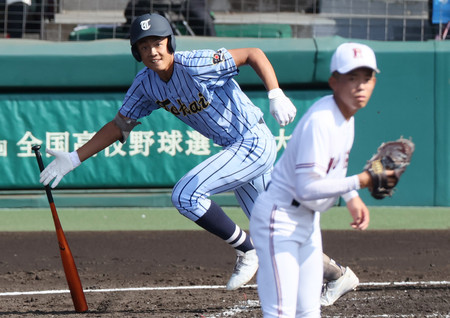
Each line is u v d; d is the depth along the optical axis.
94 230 30.98
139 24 15.54
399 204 35.72
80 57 35.00
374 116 35.12
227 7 42.34
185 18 38.84
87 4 42.12
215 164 17.03
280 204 11.60
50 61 35.00
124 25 39.47
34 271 23.52
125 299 19.34
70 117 35.59
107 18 42.03
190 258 25.64
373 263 24.45
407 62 34.91
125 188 35.97
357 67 10.54
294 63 34.56
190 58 16.14
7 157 35.47
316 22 41.28
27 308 18.36
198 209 17.03
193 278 22.39
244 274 17.86
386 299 18.86
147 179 35.72
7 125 35.44
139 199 36.00
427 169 35.34
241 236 17.64
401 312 17.34
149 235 29.98
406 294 19.52
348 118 11.24
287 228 11.54
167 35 15.66
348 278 17.11
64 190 35.91
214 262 24.97
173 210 35.56
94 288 20.97
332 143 10.98
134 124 17.84
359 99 10.81
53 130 35.62
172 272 23.33
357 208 11.59
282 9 41.88
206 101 16.58
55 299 19.59
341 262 24.64
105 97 35.66
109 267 24.14
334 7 41.41
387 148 10.78
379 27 41.03
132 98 17.27
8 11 39.22
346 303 18.39
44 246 27.80
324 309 17.70
